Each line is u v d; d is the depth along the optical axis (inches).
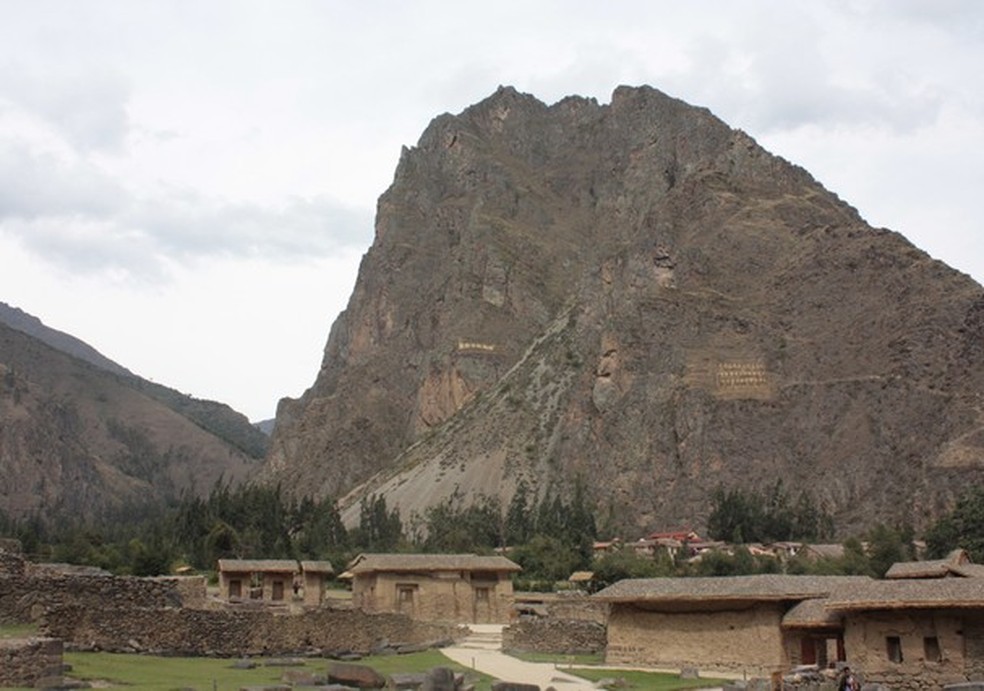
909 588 1966.0
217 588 3683.6
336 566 5083.7
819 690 1770.4
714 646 2223.2
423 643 2498.8
